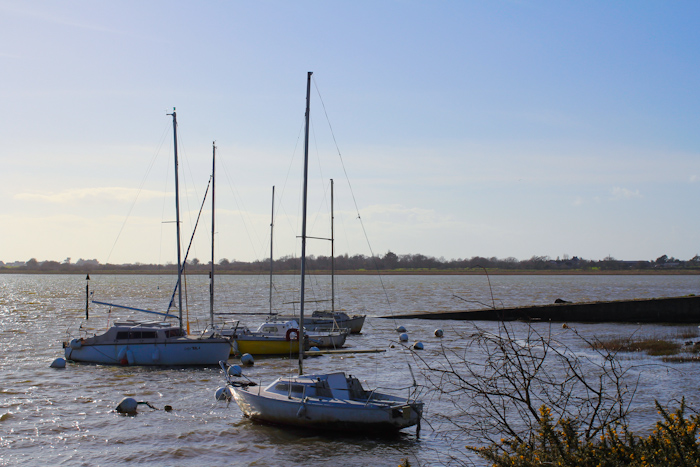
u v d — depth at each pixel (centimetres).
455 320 6600
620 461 1011
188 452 1973
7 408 2492
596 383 2739
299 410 2158
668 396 2544
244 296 11369
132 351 3494
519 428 1988
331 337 4228
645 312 6125
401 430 2169
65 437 2117
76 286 17712
